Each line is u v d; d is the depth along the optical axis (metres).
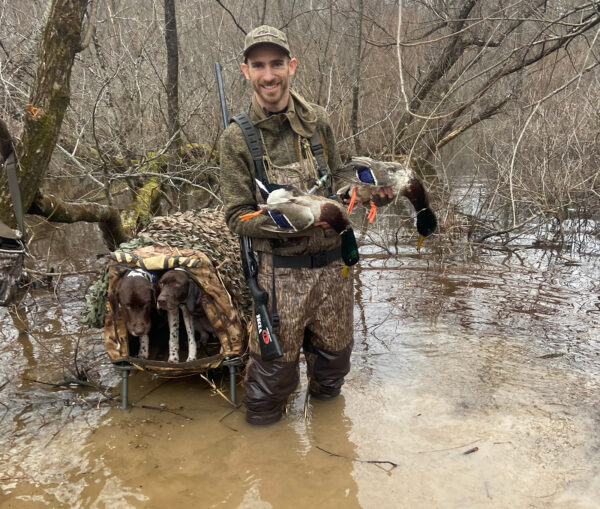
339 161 3.29
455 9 8.81
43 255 7.30
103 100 7.38
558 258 7.04
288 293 3.07
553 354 4.22
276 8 10.48
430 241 7.77
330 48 10.17
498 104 9.32
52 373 4.07
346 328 3.38
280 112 3.00
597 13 5.85
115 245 6.59
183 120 8.02
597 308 5.16
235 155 2.98
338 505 2.68
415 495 2.74
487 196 8.43
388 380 3.90
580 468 2.90
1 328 4.90
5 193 4.76
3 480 2.86
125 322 3.58
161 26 8.37
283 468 2.97
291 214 2.60
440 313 5.11
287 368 3.21
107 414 3.53
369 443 3.18
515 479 2.84
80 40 4.71
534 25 8.33
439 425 3.34
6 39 7.14
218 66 3.55
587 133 7.90
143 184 7.85
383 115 9.97
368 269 6.62
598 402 3.52
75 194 9.80
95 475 2.91
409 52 10.23
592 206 8.00
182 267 3.47
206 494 2.77
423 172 9.72
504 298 5.49
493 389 3.72
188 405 3.65
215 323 3.54
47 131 4.79
